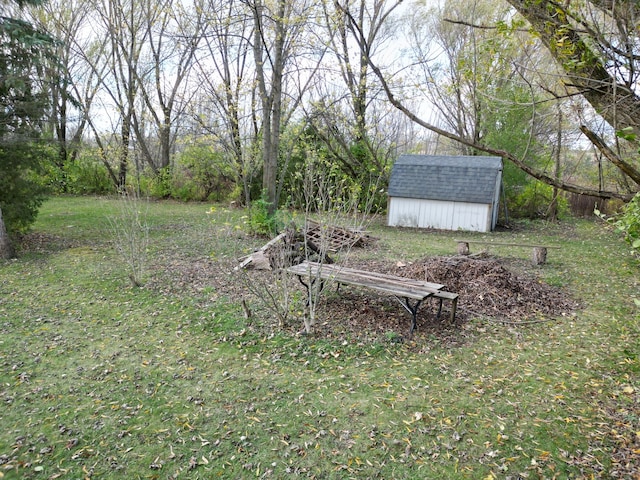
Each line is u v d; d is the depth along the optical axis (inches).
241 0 412.5
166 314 251.6
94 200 806.5
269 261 340.2
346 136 746.8
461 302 261.1
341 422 151.2
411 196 642.2
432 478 124.8
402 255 420.5
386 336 216.7
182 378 181.3
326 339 215.6
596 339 219.1
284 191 696.4
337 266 256.5
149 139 936.9
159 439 142.4
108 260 374.3
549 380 177.6
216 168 832.9
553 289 305.1
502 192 711.1
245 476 126.3
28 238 452.8
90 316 248.5
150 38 805.9
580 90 101.8
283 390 171.9
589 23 100.8
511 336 222.4
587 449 134.8
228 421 152.0
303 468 129.2
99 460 132.6
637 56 89.8
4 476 125.0
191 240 471.2
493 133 713.6
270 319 240.4
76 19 908.6
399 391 170.6
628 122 97.7
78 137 910.4
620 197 105.0
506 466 128.7
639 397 161.9
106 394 168.7
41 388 172.1
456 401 163.3
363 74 466.3
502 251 455.2
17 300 272.2
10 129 403.9
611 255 433.4
